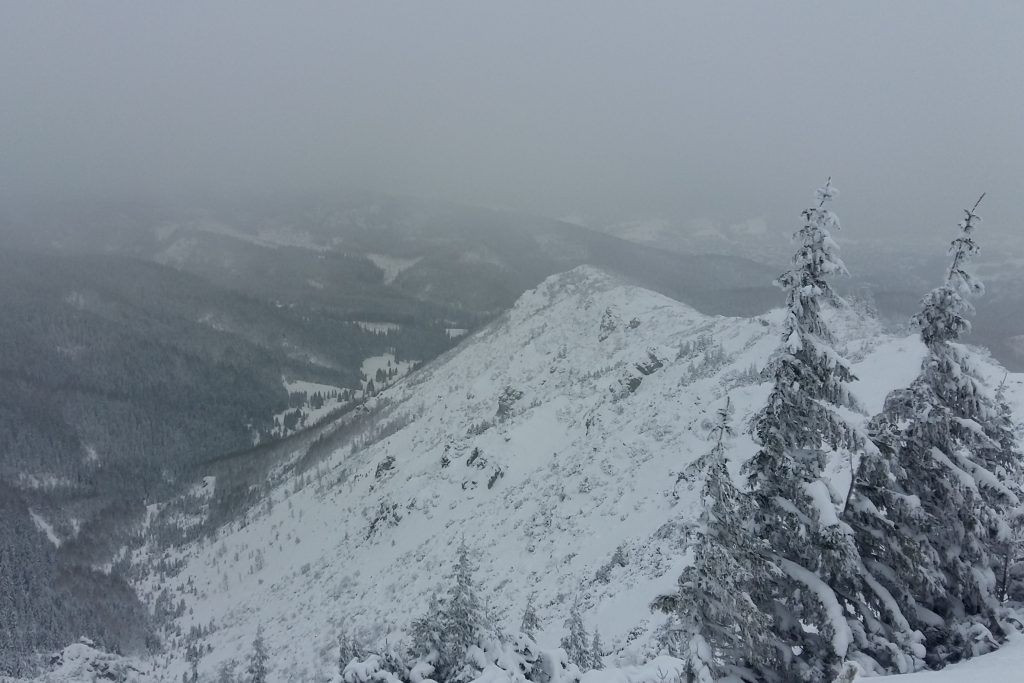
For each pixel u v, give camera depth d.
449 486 93.75
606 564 50.69
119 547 152.00
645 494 61.22
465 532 76.94
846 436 12.11
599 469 70.12
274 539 125.56
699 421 68.69
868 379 54.97
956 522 15.07
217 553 132.38
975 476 15.65
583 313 156.50
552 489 73.25
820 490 12.15
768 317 97.06
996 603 14.57
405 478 110.81
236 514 152.25
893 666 12.54
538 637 43.12
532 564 61.12
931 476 15.32
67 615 107.50
